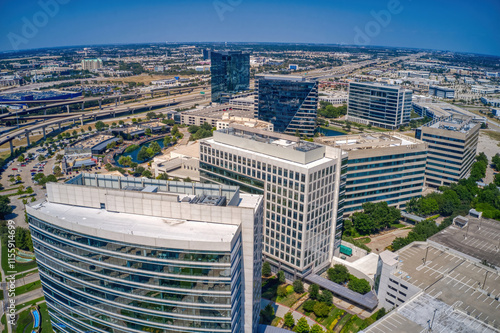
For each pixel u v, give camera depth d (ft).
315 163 627.05
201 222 417.69
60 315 461.78
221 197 446.60
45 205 451.94
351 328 579.48
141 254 377.30
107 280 400.88
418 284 589.32
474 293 571.28
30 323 586.04
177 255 371.56
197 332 398.42
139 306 400.67
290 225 645.92
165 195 431.02
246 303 446.19
